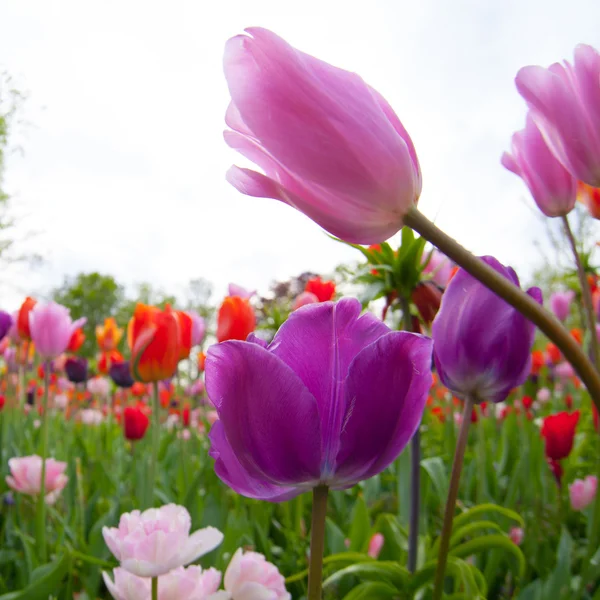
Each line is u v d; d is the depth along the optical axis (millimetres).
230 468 218
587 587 550
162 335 609
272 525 749
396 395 209
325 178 203
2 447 954
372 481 870
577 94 276
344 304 226
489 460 825
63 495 842
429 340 208
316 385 220
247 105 198
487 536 411
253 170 217
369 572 410
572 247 380
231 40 197
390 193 204
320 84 199
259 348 202
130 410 996
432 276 481
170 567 300
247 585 317
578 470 888
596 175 282
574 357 180
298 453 208
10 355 1654
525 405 1349
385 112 227
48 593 444
